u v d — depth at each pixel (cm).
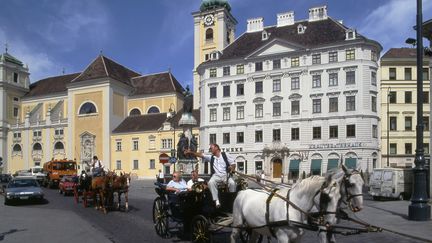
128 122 8775
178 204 1316
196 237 1203
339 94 6188
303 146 6319
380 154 6241
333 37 6469
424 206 1773
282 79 6556
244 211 973
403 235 1421
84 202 2638
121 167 8400
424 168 1791
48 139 9469
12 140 10006
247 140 6725
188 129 3416
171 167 7838
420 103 1777
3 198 3531
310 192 850
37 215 2183
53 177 4938
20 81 10531
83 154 8819
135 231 1580
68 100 9144
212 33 8856
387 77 6806
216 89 7062
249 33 7531
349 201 856
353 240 1346
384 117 6756
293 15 7294
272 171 6481
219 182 1143
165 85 9219
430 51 2603
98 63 9256
